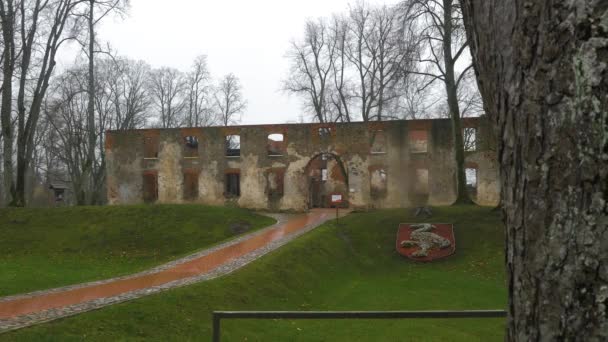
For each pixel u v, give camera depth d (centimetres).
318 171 4394
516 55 205
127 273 1648
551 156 186
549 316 186
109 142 3947
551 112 187
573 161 178
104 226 2711
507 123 214
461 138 2861
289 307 1393
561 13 185
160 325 1062
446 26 2656
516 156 207
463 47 2698
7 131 2984
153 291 1291
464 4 261
